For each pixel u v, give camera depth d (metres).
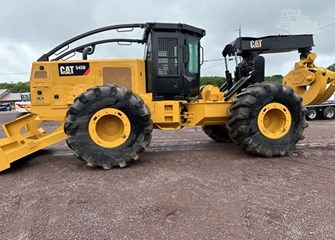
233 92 5.75
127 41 6.18
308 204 3.13
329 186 3.66
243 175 4.17
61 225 2.80
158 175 4.24
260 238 2.50
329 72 7.44
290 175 4.13
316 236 2.51
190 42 5.80
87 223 2.82
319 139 7.18
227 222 2.78
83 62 5.44
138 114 4.71
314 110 13.20
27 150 4.80
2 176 4.45
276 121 5.41
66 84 5.45
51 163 5.19
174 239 2.52
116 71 5.50
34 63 5.41
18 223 2.86
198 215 2.94
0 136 10.10
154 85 5.56
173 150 6.08
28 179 4.25
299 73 7.54
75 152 4.57
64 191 3.67
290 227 2.66
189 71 5.81
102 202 3.30
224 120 5.71
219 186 3.72
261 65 5.82
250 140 5.11
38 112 5.42
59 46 5.75
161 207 3.13
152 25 5.45
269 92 5.14
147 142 4.80
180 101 5.49
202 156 5.41
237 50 6.32
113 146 4.66
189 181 3.93
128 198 3.39
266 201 3.23
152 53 5.52
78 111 4.56
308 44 6.80
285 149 5.23
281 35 6.52
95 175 4.31
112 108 4.66
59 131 5.04
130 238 2.55
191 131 9.41
